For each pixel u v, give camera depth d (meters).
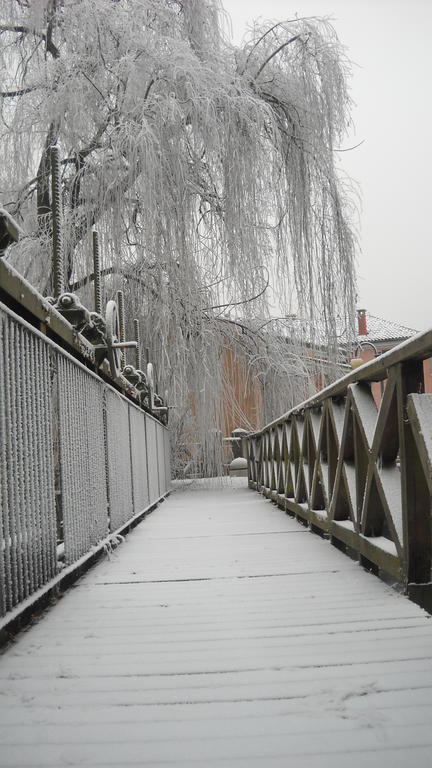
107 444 4.17
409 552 2.29
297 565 3.19
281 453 6.79
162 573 3.13
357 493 3.05
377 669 1.62
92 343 4.00
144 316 9.47
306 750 1.21
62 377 2.96
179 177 8.30
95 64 8.40
